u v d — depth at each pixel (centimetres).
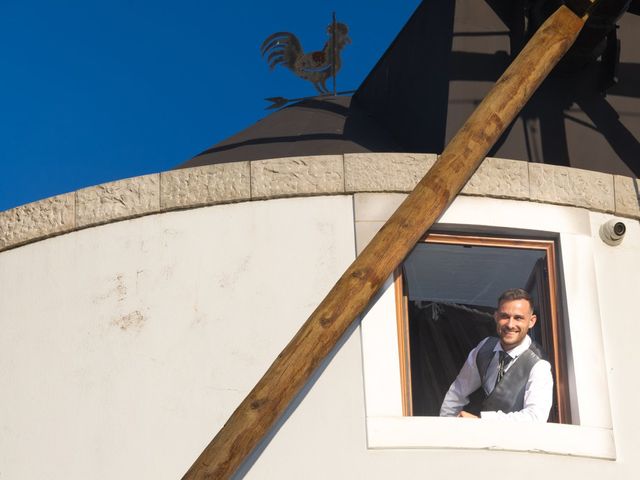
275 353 1794
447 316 1858
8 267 1948
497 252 1889
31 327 1905
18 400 1872
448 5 2316
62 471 1814
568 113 2295
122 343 1847
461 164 1819
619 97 2342
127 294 1869
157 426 1794
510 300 1869
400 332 1814
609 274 1909
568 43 1959
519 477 1753
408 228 1761
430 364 1828
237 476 1739
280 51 2755
